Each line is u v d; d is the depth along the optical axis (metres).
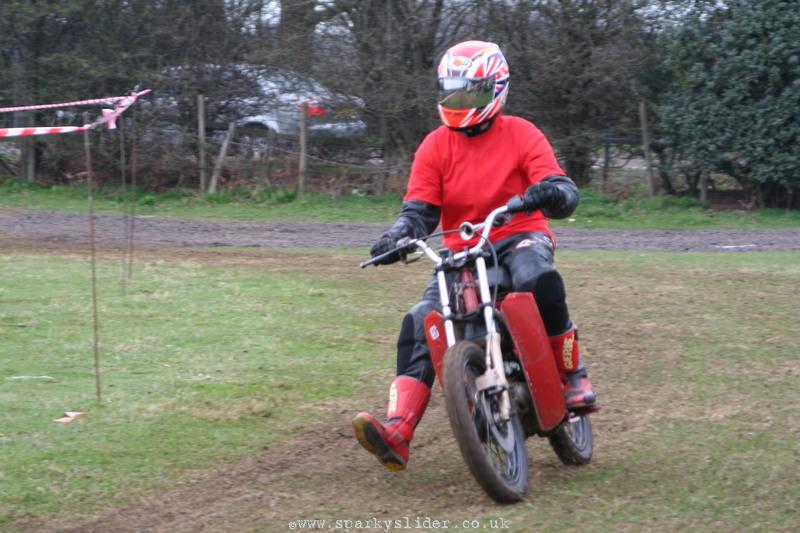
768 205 44.97
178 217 44.25
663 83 46.50
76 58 49.28
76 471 12.95
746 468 13.04
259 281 27.72
